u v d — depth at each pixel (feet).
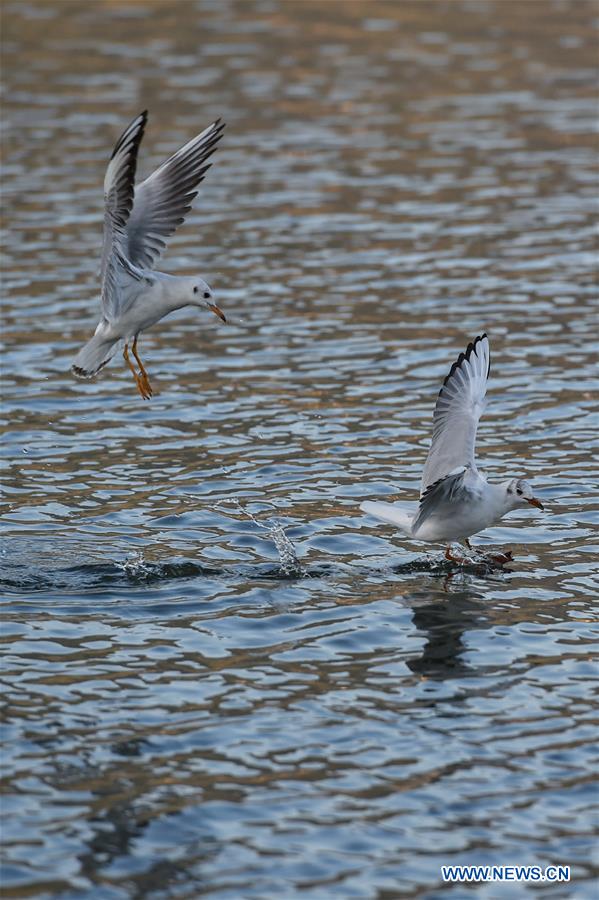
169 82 122.52
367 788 34.30
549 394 65.16
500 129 113.39
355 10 153.89
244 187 98.89
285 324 74.90
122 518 51.88
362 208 94.58
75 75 123.95
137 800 33.65
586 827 32.83
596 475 55.83
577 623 43.50
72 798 33.71
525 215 93.56
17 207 93.25
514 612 44.39
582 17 152.25
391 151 107.34
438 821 33.06
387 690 39.24
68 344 71.67
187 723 37.27
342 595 45.80
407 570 47.91
